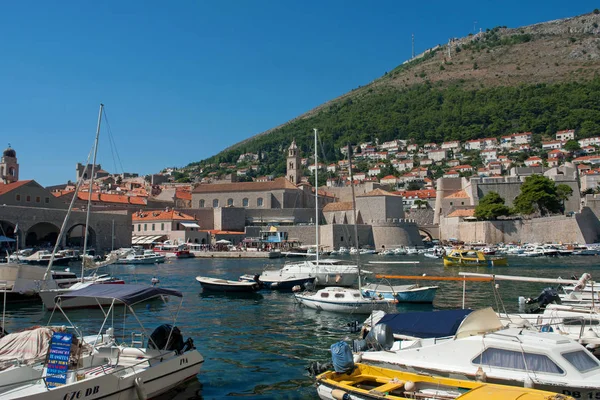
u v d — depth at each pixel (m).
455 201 134.62
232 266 71.44
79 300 31.36
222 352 20.16
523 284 43.72
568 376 12.16
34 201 87.38
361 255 99.75
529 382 12.27
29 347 14.88
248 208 129.88
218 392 15.30
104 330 24.41
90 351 15.61
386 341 16.30
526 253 86.31
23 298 33.47
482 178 134.25
